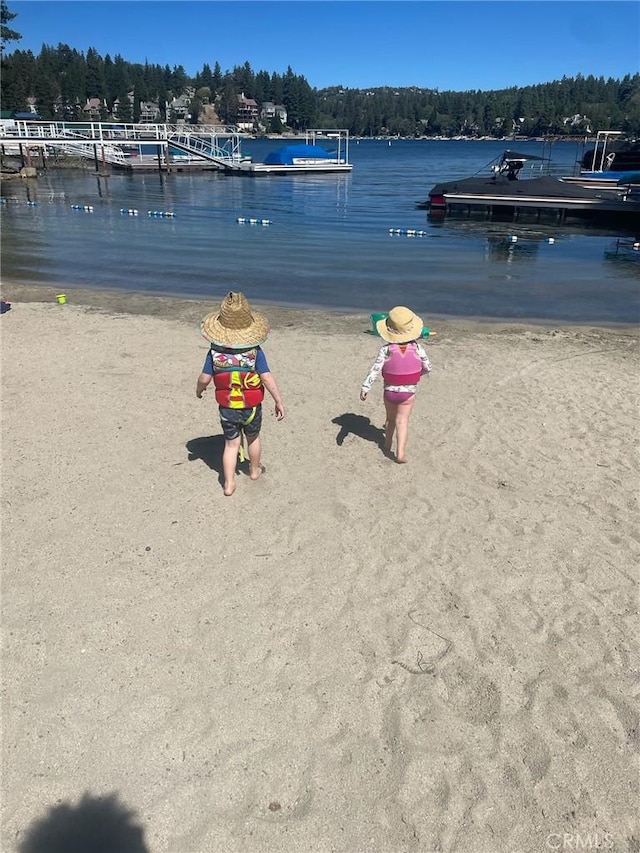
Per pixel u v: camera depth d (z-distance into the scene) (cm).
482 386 842
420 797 293
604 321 1269
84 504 518
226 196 3856
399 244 2197
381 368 569
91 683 348
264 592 423
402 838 275
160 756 308
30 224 2467
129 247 2020
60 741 314
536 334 1141
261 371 497
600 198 2911
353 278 1628
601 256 2023
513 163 3456
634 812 288
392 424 611
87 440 635
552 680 358
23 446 617
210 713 332
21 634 380
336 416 722
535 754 314
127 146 6769
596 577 448
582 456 639
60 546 463
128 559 451
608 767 308
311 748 314
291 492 548
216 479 564
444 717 333
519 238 2405
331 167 6047
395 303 1383
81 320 1129
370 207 3381
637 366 957
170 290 1462
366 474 585
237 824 279
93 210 2998
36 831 274
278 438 656
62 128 5812
